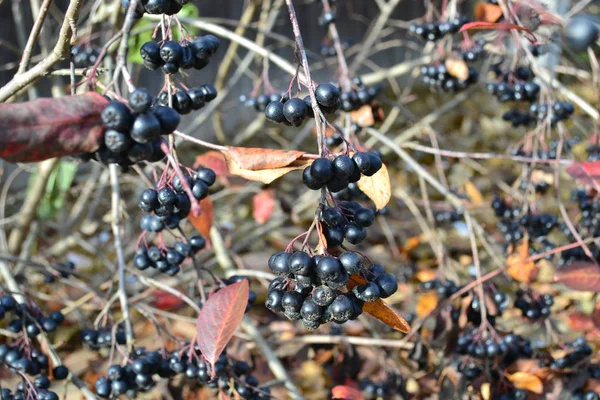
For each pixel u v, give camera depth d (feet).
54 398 2.19
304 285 1.77
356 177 1.76
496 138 7.45
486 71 4.03
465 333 2.61
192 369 2.25
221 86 5.04
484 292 2.61
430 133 3.82
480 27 2.06
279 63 2.77
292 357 3.42
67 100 1.62
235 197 5.85
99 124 1.63
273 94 2.80
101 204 5.26
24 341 2.31
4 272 2.83
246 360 2.90
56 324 2.36
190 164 4.59
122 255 2.52
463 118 8.18
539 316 2.72
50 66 1.97
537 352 2.56
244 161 1.75
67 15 1.90
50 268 3.00
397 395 2.85
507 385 2.45
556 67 3.95
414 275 4.41
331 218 1.75
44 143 1.60
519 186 3.22
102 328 2.47
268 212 3.75
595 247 2.72
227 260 3.41
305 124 6.43
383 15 4.85
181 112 1.98
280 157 1.75
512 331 2.60
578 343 2.53
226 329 2.00
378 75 4.60
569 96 3.05
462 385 2.51
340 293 1.79
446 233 5.17
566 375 2.46
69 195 5.53
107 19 3.51
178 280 3.55
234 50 4.87
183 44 1.94
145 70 5.26
